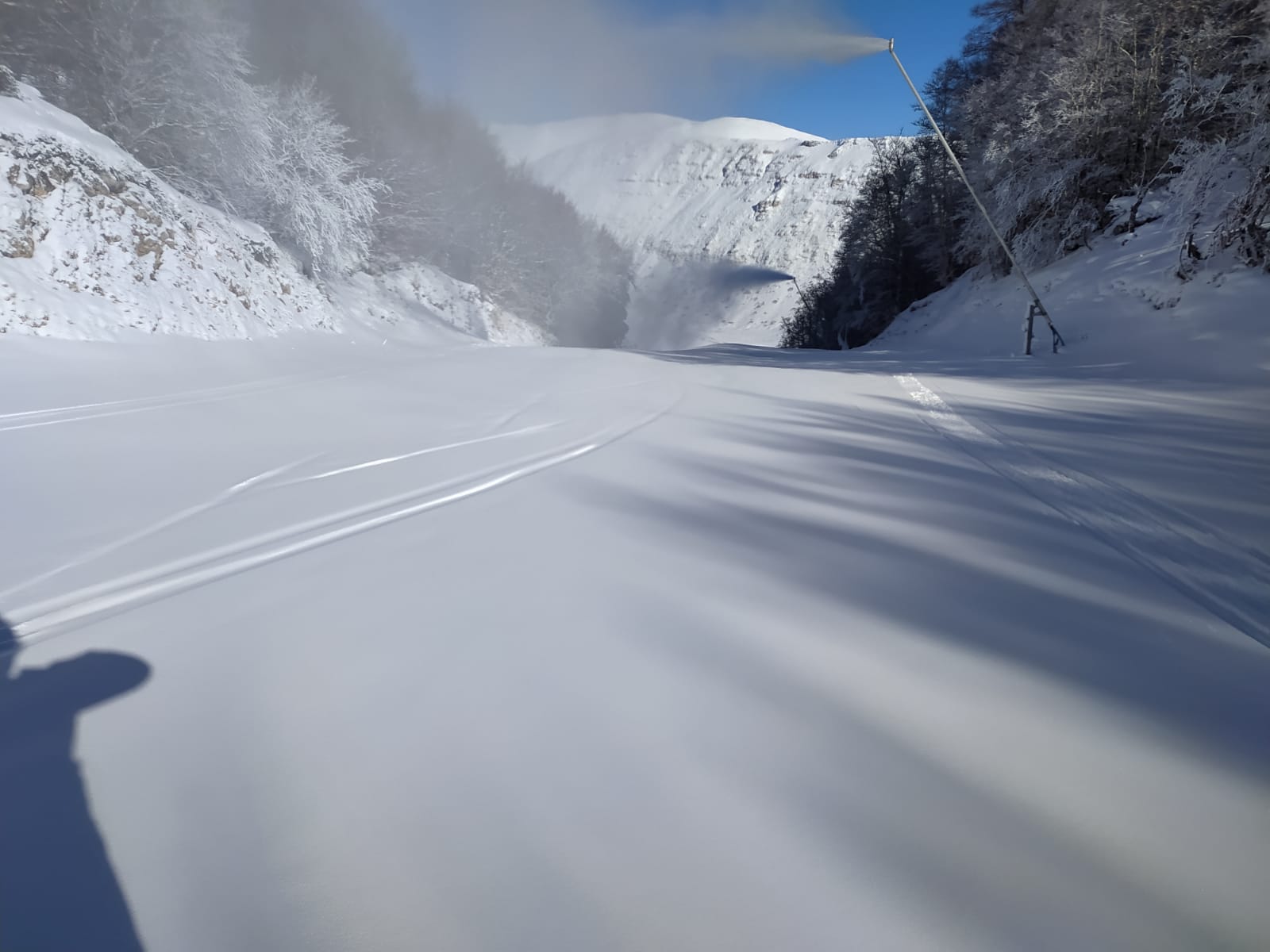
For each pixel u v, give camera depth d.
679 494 2.71
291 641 1.54
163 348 6.73
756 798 1.06
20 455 3.14
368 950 0.82
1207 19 11.65
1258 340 6.65
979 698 1.32
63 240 6.77
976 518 2.44
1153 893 0.89
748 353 11.83
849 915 0.86
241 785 1.09
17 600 1.76
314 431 3.85
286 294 10.18
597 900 0.88
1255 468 3.10
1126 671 1.42
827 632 1.58
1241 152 8.98
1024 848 0.96
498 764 1.13
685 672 1.41
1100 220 13.86
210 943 0.83
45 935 0.84
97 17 9.23
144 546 2.12
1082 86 13.51
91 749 1.17
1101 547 2.15
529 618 1.65
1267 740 1.20
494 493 2.71
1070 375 6.54
